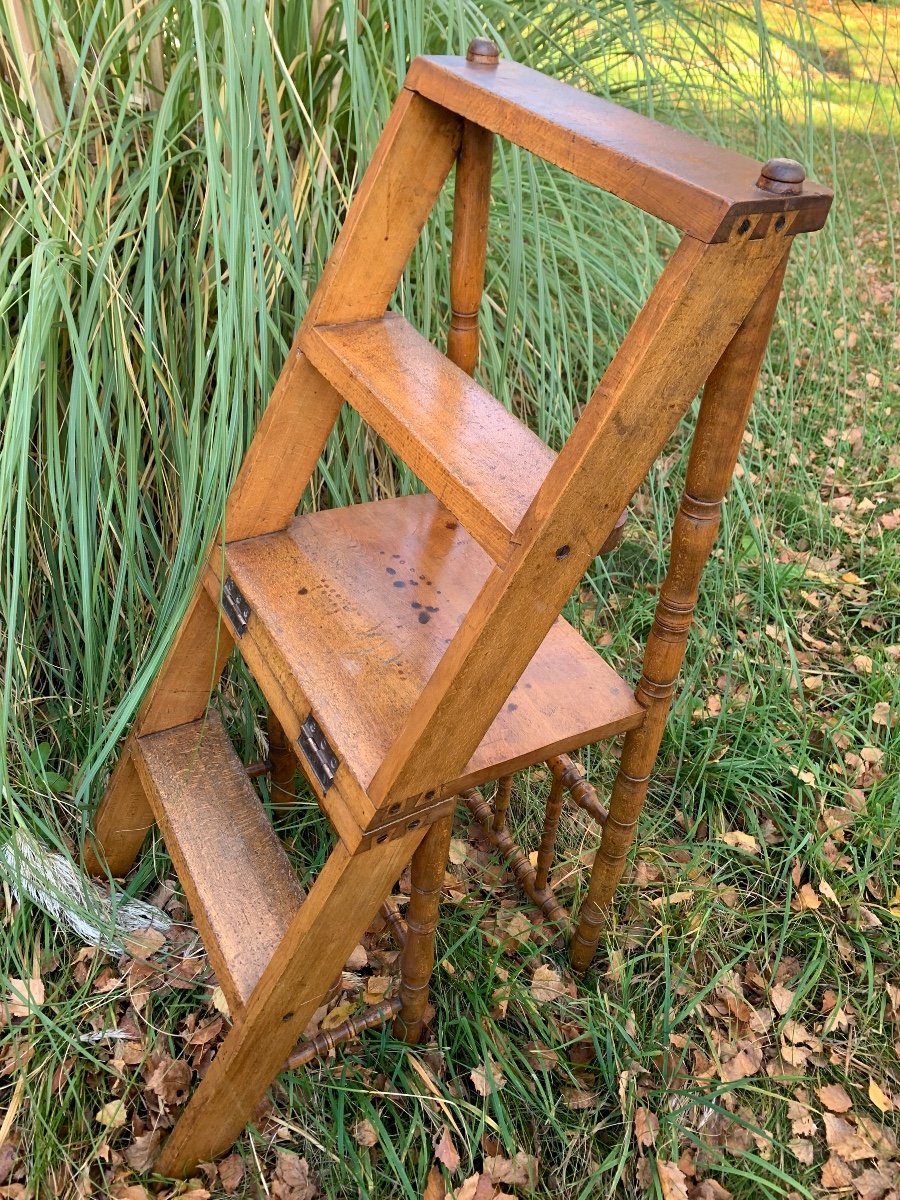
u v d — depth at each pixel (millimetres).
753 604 1936
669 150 718
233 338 1309
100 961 1276
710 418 840
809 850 1517
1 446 1281
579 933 1305
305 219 1476
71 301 1325
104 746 1401
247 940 1037
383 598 1071
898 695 1773
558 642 1113
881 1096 1276
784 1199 1181
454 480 808
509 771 954
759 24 1608
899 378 2631
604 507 767
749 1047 1315
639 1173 1177
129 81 1188
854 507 2268
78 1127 1139
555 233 1793
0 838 1289
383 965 1343
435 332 1598
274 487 1104
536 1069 1264
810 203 677
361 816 875
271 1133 1166
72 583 1412
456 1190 1135
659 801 1614
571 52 1797
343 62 1338
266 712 1512
